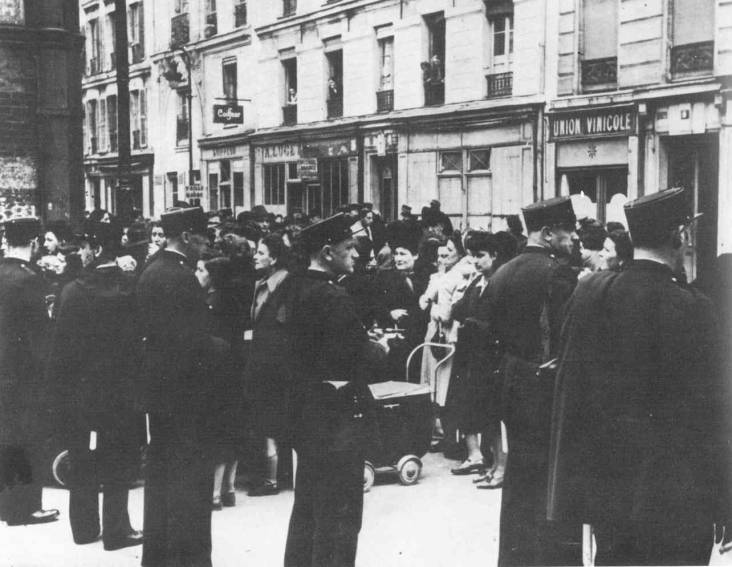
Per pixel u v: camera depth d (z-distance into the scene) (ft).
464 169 67.05
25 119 57.26
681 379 11.40
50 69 57.26
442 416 26.03
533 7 60.13
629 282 11.95
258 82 94.32
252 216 51.75
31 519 20.13
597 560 12.13
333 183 83.15
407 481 23.06
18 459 19.79
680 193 11.96
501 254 23.76
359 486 15.11
